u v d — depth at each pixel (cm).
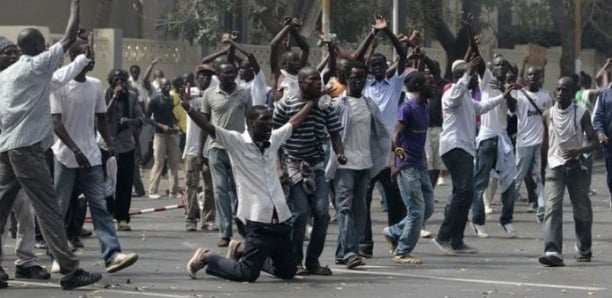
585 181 2908
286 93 2888
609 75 4172
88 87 2645
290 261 2584
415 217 2877
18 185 2453
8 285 2517
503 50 8244
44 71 2408
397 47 3067
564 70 7600
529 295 2431
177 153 4722
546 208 2873
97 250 3142
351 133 2769
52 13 6925
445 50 7381
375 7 6681
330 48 3020
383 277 2672
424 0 6881
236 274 2550
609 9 8738
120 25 7156
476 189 3475
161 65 6544
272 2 6438
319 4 6438
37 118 2409
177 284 2542
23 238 2595
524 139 3809
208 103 3238
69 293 2422
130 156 3534
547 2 8206
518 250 3189
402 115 2862
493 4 8162
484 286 2550
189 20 6562
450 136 3058
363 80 2784
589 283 2602
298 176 2609
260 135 2519
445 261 2956
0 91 2416
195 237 3434
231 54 3528
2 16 6738
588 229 2930
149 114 4675
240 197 2541
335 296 2405
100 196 2641
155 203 4519
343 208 2778
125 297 2377
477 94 3556
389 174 2995
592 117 3394
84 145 2634
